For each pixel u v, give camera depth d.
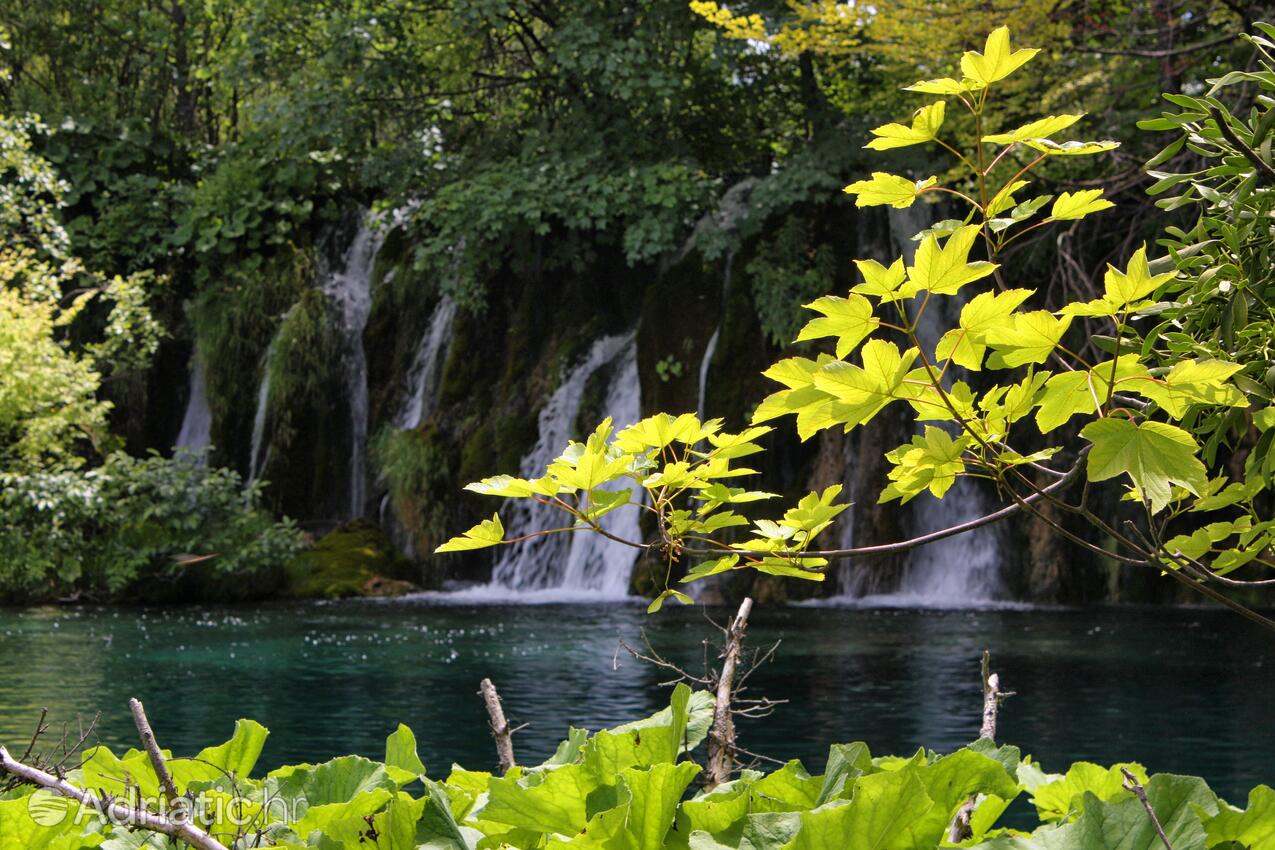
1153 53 12.45
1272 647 12.16
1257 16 11.73
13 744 6.95
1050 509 18.27
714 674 2.36
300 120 21.78
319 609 16.45
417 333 22.56
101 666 10.75
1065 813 1.64
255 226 22.70
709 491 2.21
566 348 21.58
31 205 18.83
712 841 1.37
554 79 22.72
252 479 21.44
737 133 23.23
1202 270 2.31
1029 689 9.35
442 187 21.84
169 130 25.34
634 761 1.71
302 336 21.50
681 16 20.66
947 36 13.03
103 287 20.31
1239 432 2.24
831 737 7.47
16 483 17.22
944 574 18.62
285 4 22.17
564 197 20.06
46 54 25.52
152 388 22.23
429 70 22.92
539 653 11.57
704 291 20.36
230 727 7.81
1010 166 13.94
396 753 1.91
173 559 17.59
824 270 19.30
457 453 21.23
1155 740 7.34
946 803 1.51
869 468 18.69
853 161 19.62
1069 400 1.85
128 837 1.45
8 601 17.31
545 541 20.16
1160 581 18.09
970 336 1.77
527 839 1.57
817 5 14.10
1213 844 1.32
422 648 12.02
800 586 18.27
